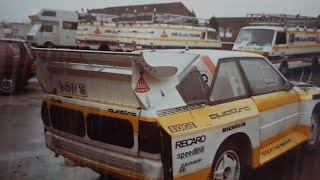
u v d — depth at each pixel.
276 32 14.53
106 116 3.34
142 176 3.16
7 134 6.07
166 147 3.04
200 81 3.52
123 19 20.48
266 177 4.20
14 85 10.58
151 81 3.19
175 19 19.20
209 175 3.38
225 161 3.61
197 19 19.36
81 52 3.43
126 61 3.12
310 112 5.00
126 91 3.25
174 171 3.06
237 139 3.76
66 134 3.79
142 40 19.30
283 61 14.73
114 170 3.37
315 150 5.23
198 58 3.65
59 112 3.84
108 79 3.35
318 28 16.14
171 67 3.21
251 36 14.96
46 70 3.96
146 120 3.07
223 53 4.02
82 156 3.65
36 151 5.18
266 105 4.14
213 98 3.58
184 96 3.34
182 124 3.16
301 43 15.41
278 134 4.45
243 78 4.02
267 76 4.49
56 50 3.68
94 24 21.59
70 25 24.05
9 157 4.89
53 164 4.65
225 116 3.55
